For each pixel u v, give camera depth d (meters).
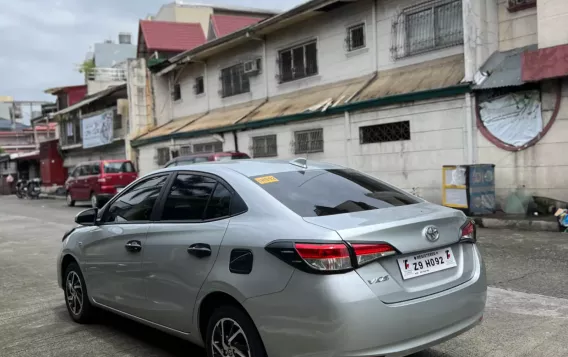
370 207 3.58
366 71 14.93
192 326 3.70
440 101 11.99
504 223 9.84
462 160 11.67
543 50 9.98
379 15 14.44
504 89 10.94
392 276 3.10
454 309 3.29
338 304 2.86
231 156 14.00
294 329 2.98
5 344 4.80
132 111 24.72
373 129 13.66
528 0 11.52
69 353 4.48
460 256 3.54
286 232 3.14
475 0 11.43
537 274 6.33
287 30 17.42
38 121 43.50
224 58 20.56
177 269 3.77
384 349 2.96
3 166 45.75
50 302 6.29
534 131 10.60
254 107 18.56
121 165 20.56
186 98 23.38
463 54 12.52
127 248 4.32
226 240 3.43
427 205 3.81
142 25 24.89
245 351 3.32
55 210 20.86
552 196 10.44
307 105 15.56
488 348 4.13
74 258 5.17
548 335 4.35
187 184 4.09
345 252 2.95
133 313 4.35
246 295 3.20
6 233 13.64
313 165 4.25
